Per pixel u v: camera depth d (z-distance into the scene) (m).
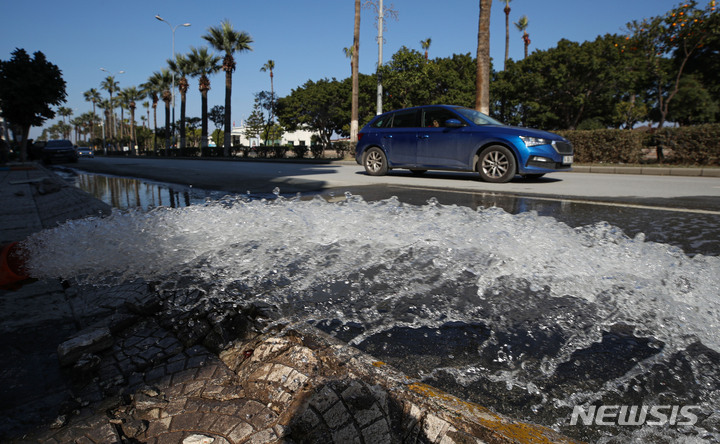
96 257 2.46
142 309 1.77
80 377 1.34
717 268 1.98
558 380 1.21
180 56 40.44
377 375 1.20
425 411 1.05
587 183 6.54
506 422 0.99
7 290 2.08
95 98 76.94
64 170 13.73
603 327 1.51
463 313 1.65
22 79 18.47
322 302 1.80
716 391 1.14
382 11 18.78
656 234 2.87
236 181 7.18
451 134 7.31
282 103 43.81
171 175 9.12
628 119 25.62
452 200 4.62
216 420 1.11
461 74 33.38
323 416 1.01
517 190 5.54
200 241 2.71
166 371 1.36
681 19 17.42
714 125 10.10
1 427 1.10
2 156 17.98
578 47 26.30
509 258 2.20
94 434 1.07
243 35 29.61
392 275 2.09
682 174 9.20
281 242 2.66
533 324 1.55
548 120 29.42
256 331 1.56
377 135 8.36
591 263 2.08
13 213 4.73
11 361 1.44
